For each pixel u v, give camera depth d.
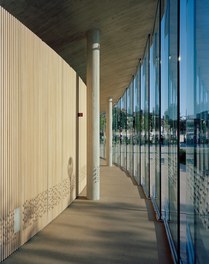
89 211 5.91
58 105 5.68
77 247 3.96
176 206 3.68
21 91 4.02
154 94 6.54
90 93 6.91
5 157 3.61
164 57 5.21
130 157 12.21
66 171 6.25
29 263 3.45
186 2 3.15
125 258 3.62
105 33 7.10
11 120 3.76
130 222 5.12
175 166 3.80
